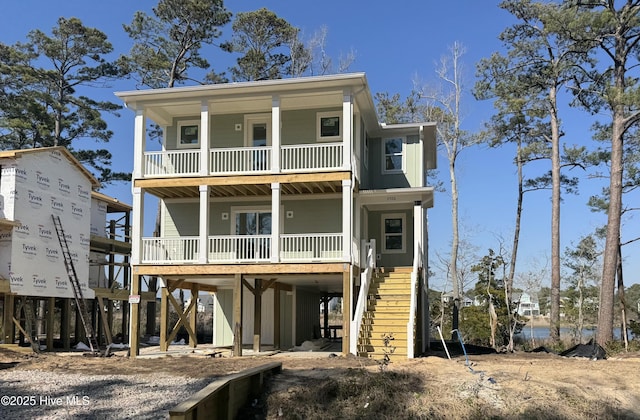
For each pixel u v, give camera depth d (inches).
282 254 736.3
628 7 959.6
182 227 866.1
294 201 839.7
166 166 811.4
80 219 932.6
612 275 944.3
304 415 407.8
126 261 1150.3
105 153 1396.4
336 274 722.8
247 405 417.1
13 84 1298.0
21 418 367.9
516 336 1238.3
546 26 1003.9
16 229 785.6
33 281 809.5
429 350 884.0
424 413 414.6
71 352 834.8
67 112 1363.2
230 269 727.1
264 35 1492.4
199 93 753.0
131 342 723.4
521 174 1477.6
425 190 791.1
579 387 482.6
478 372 521.0
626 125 979.9
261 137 854.5
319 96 758.5
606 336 928.3
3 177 792.9
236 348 708.7
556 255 1207.6
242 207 855.1
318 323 1125.1
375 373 486.6
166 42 1350.9
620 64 987.9
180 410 293.1
